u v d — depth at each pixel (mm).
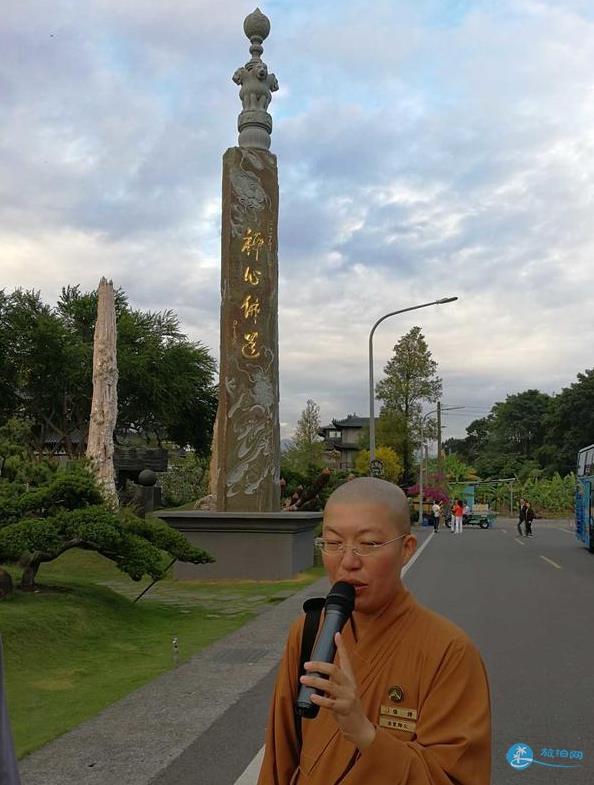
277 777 2127
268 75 18594
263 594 14234
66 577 13766
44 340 40531
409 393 56125
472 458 117375
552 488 65750
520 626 10242
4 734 1988
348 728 1761
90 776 4781
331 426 98562
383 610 2090
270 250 17719
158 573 10914
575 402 72625
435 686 1961
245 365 17406
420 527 47562
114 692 7023
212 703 6445
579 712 6277
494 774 4984
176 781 4699
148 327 45250
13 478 12742
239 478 17219
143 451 42812
